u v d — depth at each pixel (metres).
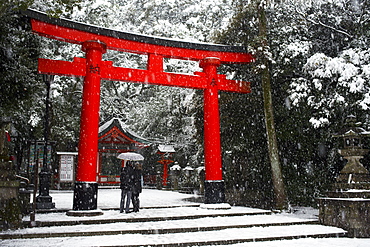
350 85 10.42
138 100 35.97
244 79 14.59
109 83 32.75
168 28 32.12
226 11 30.69
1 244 6.03
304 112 12.52
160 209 10.81
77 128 25.62
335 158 12.36
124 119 33.88
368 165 11.29
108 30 11.03
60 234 6.82
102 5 22.02
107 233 7.09
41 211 9.54
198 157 23.78
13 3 5.92
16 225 7.31
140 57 33.44
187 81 12.13
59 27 10.13
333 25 13.52
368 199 8.04
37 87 10.10
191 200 14.05
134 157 19.73
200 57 12.54
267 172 14.27
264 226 8.34
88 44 10.37
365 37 11.88
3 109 9.42
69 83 26.09
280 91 13.48
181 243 6.32
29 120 16.94
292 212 11.14
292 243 6.83
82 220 8.07
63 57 22.25
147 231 7.27
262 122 13.98
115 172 25.75
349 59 10.96
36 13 9.41
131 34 11.45
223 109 15.21
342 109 11.35
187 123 27.58
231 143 15.39
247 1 13.25
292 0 12.73
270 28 13.37
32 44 10.05
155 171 31.89
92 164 9.74
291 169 13.40
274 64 13.06
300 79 11.95
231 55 12.94
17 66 8.63
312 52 13.27
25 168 21.38
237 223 8.30
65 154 22.11
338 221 8.32
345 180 9.16
